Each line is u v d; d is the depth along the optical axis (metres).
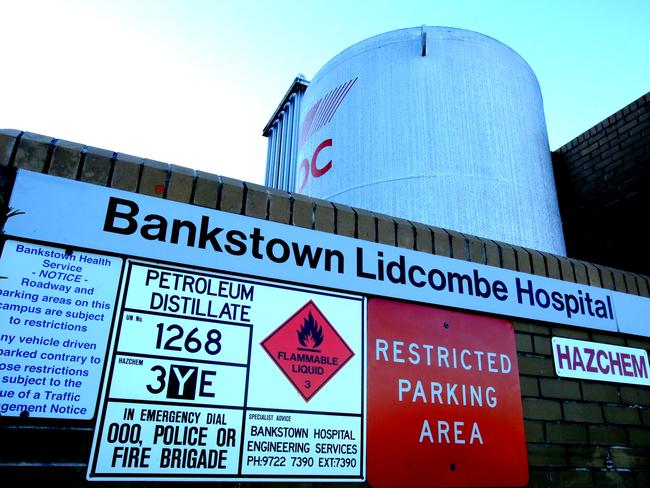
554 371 3.29
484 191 4.64
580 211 6.10
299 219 2.86
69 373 2.17
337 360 2.69
